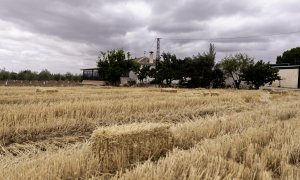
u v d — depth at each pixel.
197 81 55.94
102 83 67.19
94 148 5.07
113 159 4.98
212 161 4.55
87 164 4.73
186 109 13.52
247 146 5.65
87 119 9.98
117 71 58.97
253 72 53.00
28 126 8.39
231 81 61.81
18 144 7.01
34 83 59.00
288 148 5.58
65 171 4.45
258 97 21.73
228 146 5.53
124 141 5.15
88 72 74.19
